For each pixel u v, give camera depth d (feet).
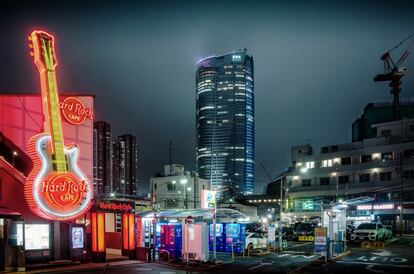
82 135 102.73
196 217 127.75
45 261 85.40
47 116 91.15
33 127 94.73
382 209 236.22
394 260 96.27
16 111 93.45
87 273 78.18
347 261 95.14
